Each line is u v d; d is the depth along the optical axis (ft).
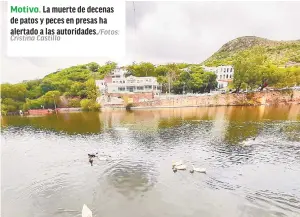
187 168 85.30
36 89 265.13
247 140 121.60
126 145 122.93
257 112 196.54
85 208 55.93
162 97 243.81
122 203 61.77
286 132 134.82
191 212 56.49
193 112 210.38
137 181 75.41
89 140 138.72
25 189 74.59
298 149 105.50
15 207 63.21
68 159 104.06
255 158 94.89
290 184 71.00
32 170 92.38
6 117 234.99
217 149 108.47
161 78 274.77
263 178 75.41
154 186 71.15
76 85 260.01
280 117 175.11
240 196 63.77
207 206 58.95
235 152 103.19
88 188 72.13
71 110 246.27
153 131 151.64
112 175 81.56
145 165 90.48
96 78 287.07
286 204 59.72
